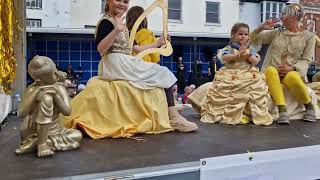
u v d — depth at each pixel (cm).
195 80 1092
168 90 309
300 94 373
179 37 1166
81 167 198
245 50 367
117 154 228
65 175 183
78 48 1098
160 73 302
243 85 356
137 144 257
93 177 186
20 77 425
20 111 223
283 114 357
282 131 315
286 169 240
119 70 291
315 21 1467
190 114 425
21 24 421
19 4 419
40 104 221
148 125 292
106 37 287
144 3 1240
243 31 371
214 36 1184
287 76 372
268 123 348
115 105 287
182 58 1198
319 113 392
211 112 364
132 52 324
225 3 1411
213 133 303
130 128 285
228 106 359
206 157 219
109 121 284
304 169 247
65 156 222
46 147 222
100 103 285
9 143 261
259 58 377
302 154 246
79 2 1262
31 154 226
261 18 1448
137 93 293
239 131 314
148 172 198
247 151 235
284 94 387
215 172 217
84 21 1273
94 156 222
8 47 352
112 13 297
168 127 302
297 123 361
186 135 292
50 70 222
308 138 283
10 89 385
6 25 345
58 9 1246
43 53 1072
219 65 917
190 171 209
